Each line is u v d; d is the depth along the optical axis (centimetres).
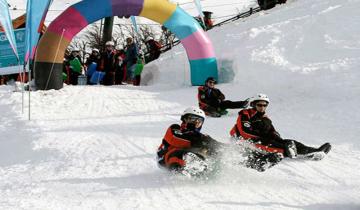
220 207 477
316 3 1881
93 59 2044
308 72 1305
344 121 941
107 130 973
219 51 1770
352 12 1571
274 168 641
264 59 1507
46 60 1616
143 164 679
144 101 1401
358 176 595
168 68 1988
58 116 1175
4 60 2055
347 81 1174
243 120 652
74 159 727
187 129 589
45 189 559
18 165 727
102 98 1457
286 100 1212
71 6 1628
